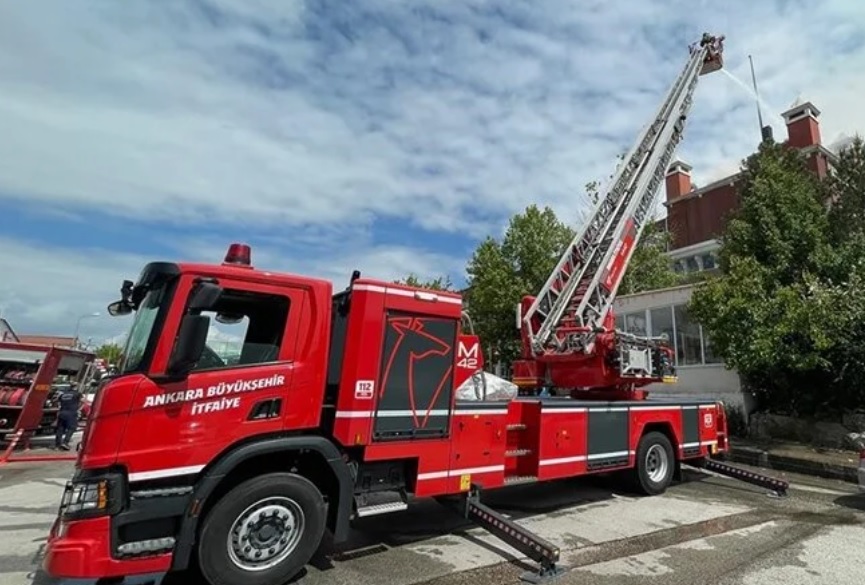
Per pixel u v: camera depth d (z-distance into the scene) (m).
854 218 13.95
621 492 7.88
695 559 4.99
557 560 4.59
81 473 3.68
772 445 11.39
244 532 4.04
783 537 5.70
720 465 8.59
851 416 11.50
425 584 4.35
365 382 4.67
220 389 4.07
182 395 3.92
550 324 9.32
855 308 10.76
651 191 11.00
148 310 4.21
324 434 4.71
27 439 13.70
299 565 4.23
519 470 6.30
